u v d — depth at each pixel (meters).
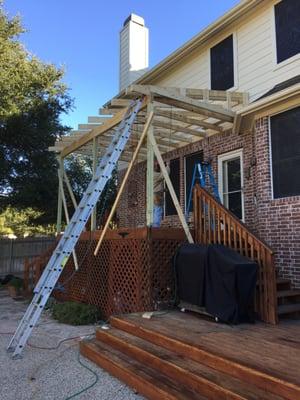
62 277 9.66
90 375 4.59
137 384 4.07
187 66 11.32
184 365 4.03
